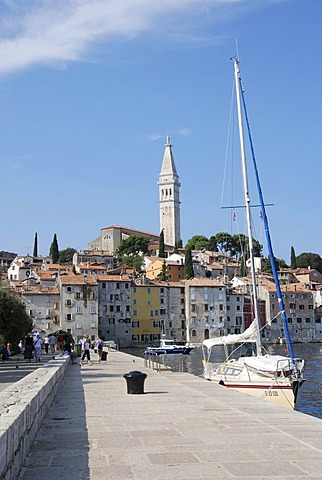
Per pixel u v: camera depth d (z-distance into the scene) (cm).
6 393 1331
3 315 5631
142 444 1230
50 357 5681
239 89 4588
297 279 18188
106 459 1086
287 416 1641
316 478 940
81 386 2697
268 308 15150
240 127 4506
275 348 12619
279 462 1052
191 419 1588
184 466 1026
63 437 1313
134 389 2295
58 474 974
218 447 1191
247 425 1473
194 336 14625
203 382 2878
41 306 13112
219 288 14912
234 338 3919
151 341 14325
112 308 14000
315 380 5662
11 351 5847
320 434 1336
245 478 941
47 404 1730
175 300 14825
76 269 15975
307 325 15600
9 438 844
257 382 3284
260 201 4334
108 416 1659
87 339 4656
